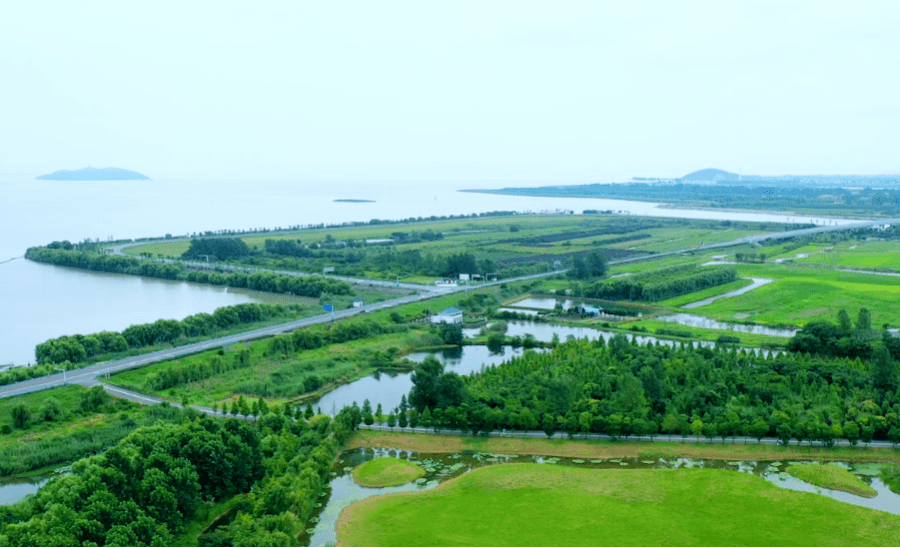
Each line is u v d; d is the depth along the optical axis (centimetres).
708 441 15425
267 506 11988
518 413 16175
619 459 14962
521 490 13062
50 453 14588
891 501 13025
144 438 13062
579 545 11031
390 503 12825
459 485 13412
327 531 12038
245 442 13550
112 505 10950
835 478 13662
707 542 11106
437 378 16600
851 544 11056
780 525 11650
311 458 13900
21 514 11225
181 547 11325
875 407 15925
